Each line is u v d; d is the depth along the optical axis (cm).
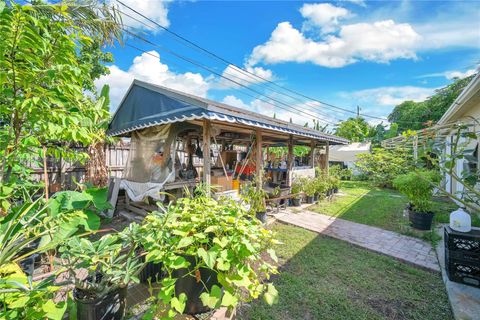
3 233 167
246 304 257
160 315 198
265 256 374
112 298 202
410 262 364
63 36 181
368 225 550
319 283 305
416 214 512
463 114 625
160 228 193
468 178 327
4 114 221
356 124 2250
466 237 305
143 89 526
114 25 412
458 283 304
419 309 260
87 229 185
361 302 270
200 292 210
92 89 512
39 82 188
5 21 151
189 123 533
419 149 362
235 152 825
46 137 234
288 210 665
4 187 198
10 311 133
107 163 766
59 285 178
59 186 645
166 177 506
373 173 1280
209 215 210
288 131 559
